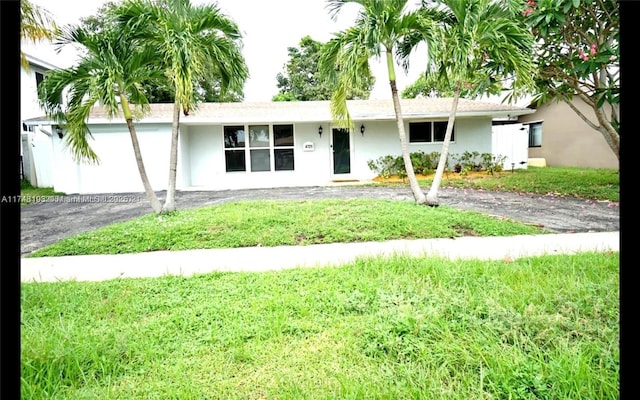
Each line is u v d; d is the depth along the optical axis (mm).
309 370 2496
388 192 10789
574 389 2150
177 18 7086
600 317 2908
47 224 8148
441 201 9109
